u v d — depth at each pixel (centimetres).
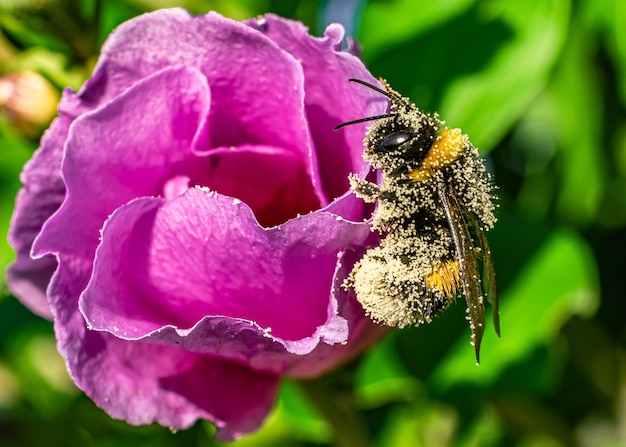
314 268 13
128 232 13
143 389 14
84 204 14
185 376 14
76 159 13
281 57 14
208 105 14
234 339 13
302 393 15
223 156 14
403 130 14
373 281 13
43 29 16
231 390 14
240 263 13
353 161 14
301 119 14
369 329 14
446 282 14
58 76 16
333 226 13
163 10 14
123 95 14
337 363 14
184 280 14
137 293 14
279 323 13
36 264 14
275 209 14
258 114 14
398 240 14
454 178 14
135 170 14
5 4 16
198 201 13
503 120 16
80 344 14
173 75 14
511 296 16
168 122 14
